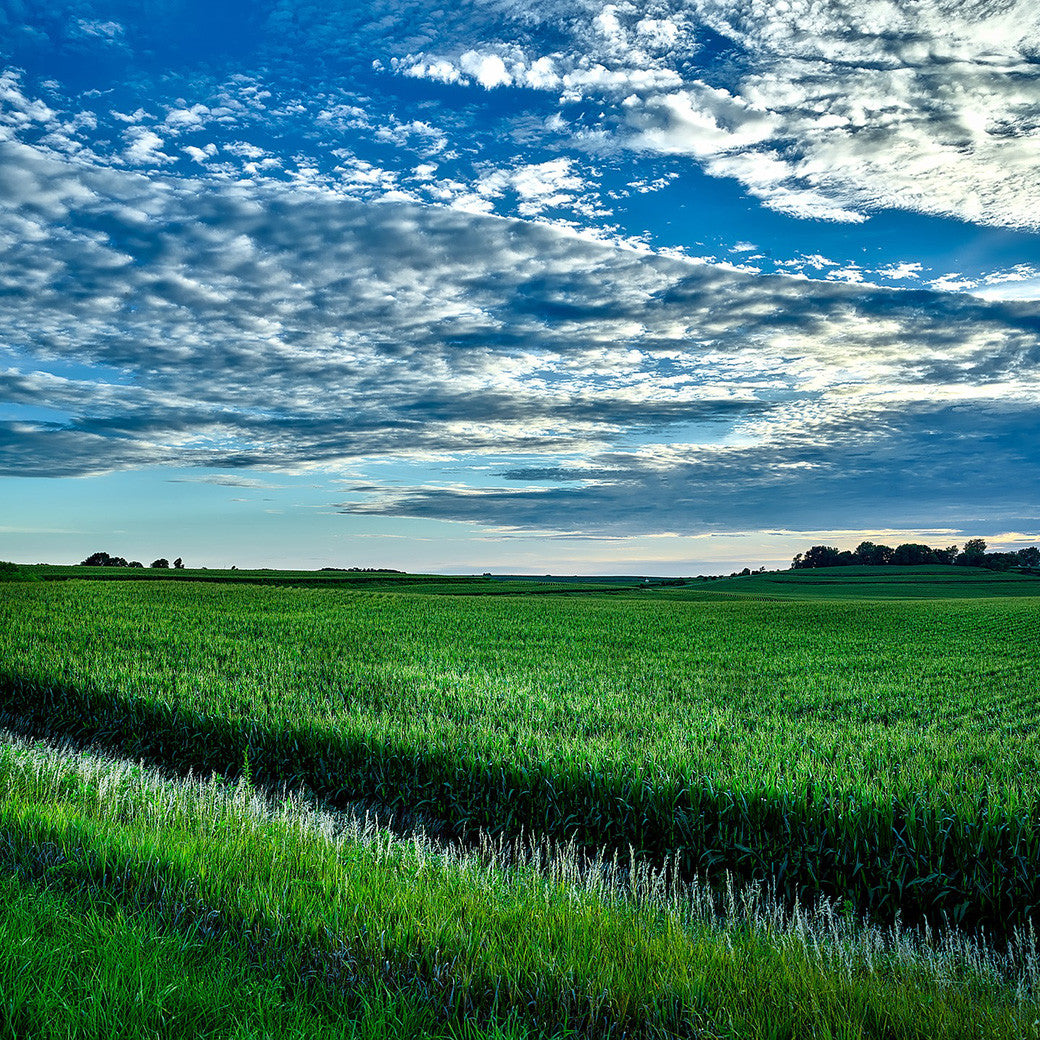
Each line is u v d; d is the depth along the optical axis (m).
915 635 43.19
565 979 5.13
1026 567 172.88
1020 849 8.86
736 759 12.52
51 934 4.95
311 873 7.23
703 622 50.88
